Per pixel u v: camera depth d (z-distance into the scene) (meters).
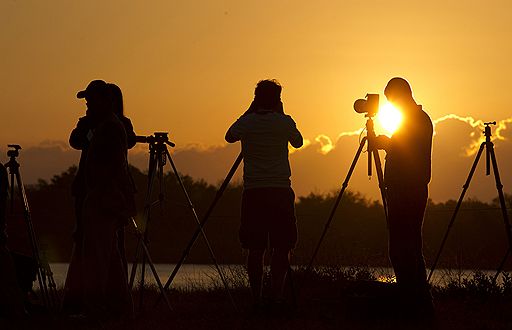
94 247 15.88
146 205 18.34
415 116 16.58
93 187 15.96
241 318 16.56
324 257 26.97
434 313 16.72
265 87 17.00
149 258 17.64
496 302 20.17
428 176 16.56
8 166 17.16
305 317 16.92
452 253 25.53
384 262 26.84
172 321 16.19
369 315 16.89
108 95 16.56
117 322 15.76
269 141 16.77
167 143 18.27
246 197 16.88
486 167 20.45
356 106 17.58
